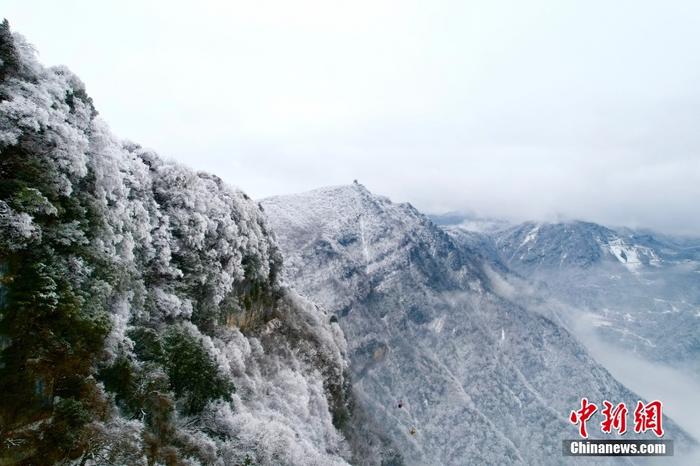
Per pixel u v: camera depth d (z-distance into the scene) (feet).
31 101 99.96
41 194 93.04
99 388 94.79
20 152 96.68
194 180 216.33
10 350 78.79
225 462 122.72
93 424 85.56
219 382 141.08
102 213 120.26
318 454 169.89
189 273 186.19
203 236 196.95
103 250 114.11
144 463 88.63
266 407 184.96
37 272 85.97
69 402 84.84
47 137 101.14
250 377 196.65
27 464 73.92
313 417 221.25
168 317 159.33
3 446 73.10
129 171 165.37
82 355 91.61
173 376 125.39
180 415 125.90
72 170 106.11
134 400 104.01
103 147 133.28
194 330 156.56
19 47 109.70
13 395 77.25
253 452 133.49
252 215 288.92
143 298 140.15
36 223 90.79
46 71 118.21
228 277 211.20
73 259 97.96
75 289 95.09
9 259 82.79
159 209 187.62
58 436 79.41
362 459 295.28
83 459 80.69
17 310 80.89
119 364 103.55
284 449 143.54
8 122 92.79
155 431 105.19
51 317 86.48
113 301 116.78
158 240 171.42
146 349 123.24
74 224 101.76
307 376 263.70
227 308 215.31
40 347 83.51
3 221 82.48
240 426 141.38
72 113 126.41
